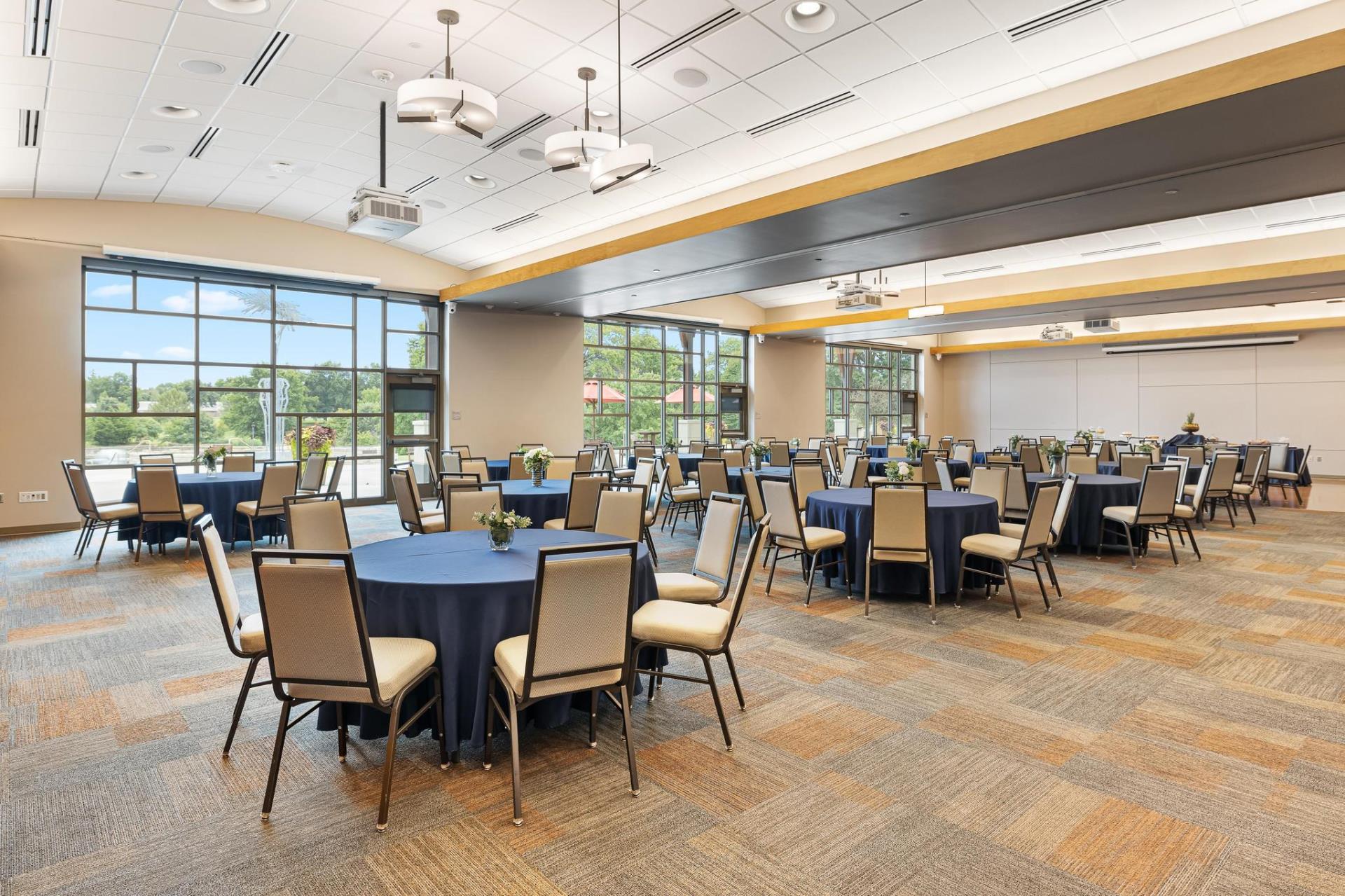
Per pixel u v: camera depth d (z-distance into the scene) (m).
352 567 2.36
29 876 2.23
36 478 8.77
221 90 6.46
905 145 7.24
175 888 2.17
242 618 3.30
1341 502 12.38
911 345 21.48
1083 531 7.70
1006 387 21.69
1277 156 5.36
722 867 2.27
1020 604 5.61
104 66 5.95
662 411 15.72
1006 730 3.31
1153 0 5.01
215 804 2.65
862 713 3.50
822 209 6.80
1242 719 3.45
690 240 7.96
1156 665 4.20
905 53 5.74
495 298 11.77
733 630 3.19
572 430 13.84
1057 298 12.36
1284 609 5.45
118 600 5.68
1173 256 11.59
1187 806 2.65
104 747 3.13
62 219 8.88
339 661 2.44
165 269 9.64
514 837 2.43
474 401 12.62
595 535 4.27
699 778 2.84
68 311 8.93
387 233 6.39
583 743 3.16
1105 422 19.86
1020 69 5.96
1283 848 2.40
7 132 6.99
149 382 9.63
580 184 8.78
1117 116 4.80
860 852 2.36
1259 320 16.06
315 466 8.60
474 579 3.00
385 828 2.47
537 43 5.68
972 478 7.14
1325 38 4.02
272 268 10.23
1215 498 9.94
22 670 4.11
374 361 11.74
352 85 6.38
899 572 5.66
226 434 10.27
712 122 7.00
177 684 3.89
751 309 17.16
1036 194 6.32
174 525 7.52
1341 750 3.12
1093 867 2.29
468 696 2.93
